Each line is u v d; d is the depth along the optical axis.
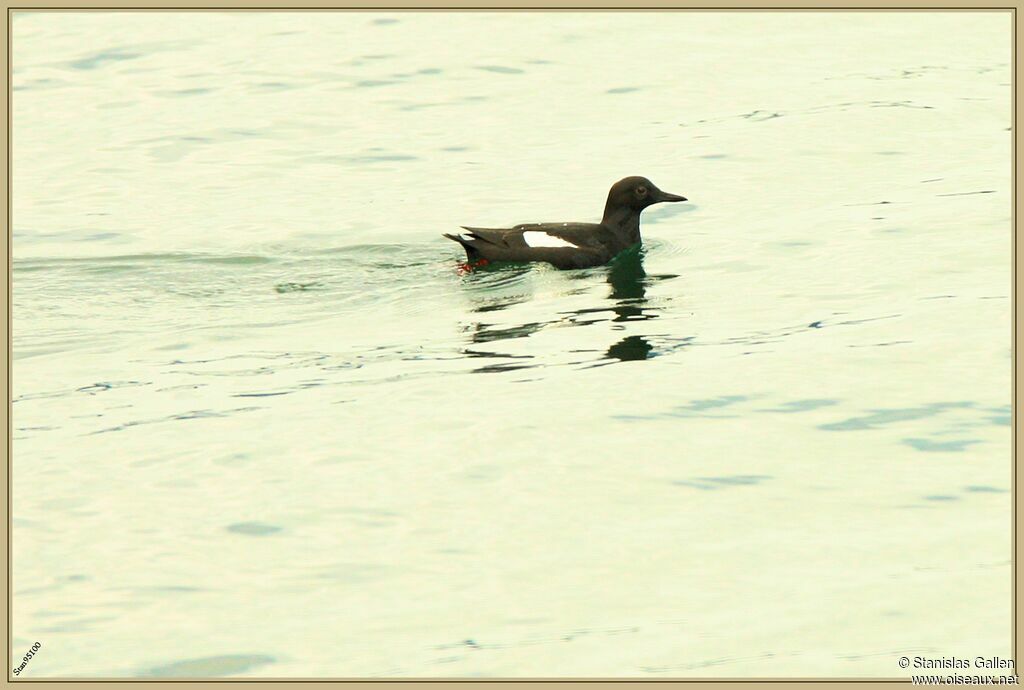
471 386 16.17
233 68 31.62
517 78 30.83
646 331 18.03
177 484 13.69
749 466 13.84
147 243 22.31
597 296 19.77
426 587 11.73
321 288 20.38
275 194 24.56
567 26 34.69
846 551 12.18
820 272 20.25
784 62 31.77
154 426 15.19
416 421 15.13
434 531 12.67
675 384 16.03
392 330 18.47
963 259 20.41
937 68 31.16
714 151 26.38
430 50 32.78
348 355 17.44
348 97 29.72
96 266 21.31
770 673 10.41
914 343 17.08
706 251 21.73
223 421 15.28
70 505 13.27
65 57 32.44
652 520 12.81
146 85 30.56
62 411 15.73
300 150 26.83
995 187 23.83
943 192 23.73
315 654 10.79
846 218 22.73
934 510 12.86
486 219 23.31
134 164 26.16
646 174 25.31
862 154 26.03
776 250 21.45
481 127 27.88
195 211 23.80
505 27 34.56
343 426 15.05
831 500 13.11
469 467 13.95
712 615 11.23
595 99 29.45
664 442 14.45
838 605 11.34
